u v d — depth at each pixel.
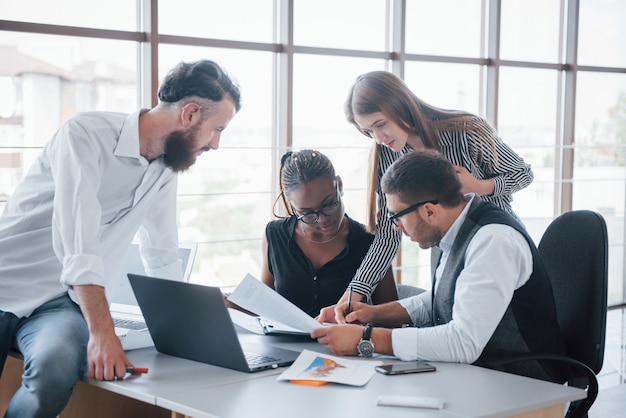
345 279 2.68
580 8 6.42
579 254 2.30
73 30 4.28
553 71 6.39
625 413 3.77
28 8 4.14
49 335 2.02
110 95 4.49
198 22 4.74
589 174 6.59
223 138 4.95
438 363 2.01
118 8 4.43
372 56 5.46
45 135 4.31
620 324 5.98
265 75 5.07
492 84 6.02
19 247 2.24
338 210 2.60
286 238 2.72
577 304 2.28
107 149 2.22
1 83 4.14
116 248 2.33
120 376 1.90
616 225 6.71
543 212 6.44
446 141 2.77
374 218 2.71
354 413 1.59
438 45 5.80
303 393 1.74
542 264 2.16
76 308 2.21
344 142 5.42
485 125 2.79
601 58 6.59
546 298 2.14
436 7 5.77
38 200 2.26
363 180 5.48
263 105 5.08
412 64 5.69
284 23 5.02
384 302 2.75
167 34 4.61
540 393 1.74
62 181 2.13
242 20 4.92
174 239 2.54
